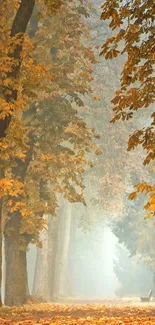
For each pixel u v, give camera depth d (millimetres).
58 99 37688
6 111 24141
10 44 25031
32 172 37750
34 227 37781
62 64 37562
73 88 37562
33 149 37531
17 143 25844
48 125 37344
